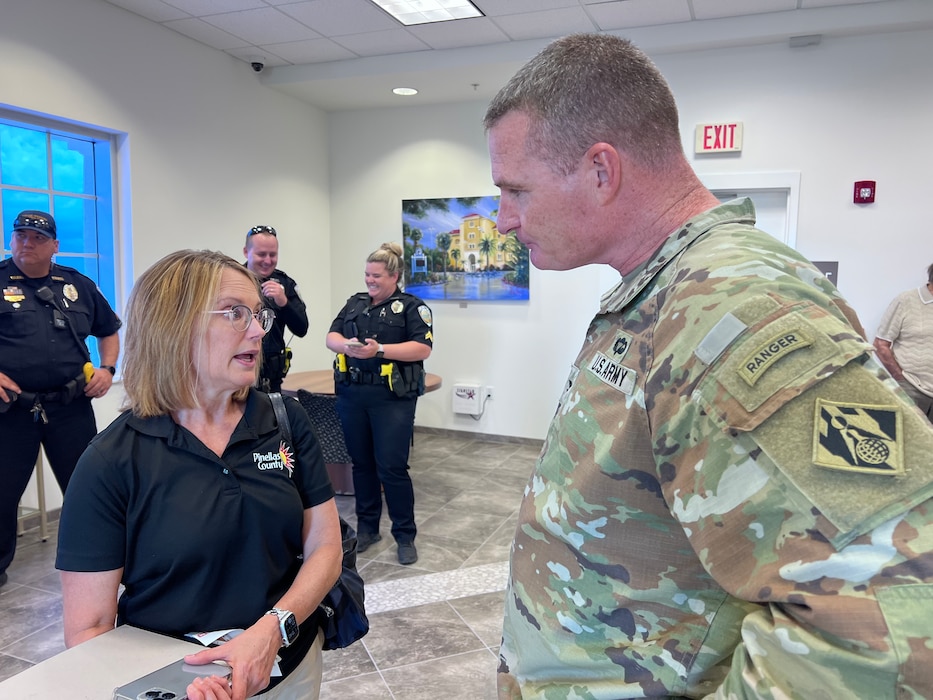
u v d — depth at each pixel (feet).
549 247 2.72
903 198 12.85
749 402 1.83
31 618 8.16
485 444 17.34
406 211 17.95
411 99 17.04
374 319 10.07
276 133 16.48
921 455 1.63
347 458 12.62
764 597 1.73
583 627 2.43
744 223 2.39
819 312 1.90
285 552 3.91
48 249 9.22
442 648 7.70
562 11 12.28
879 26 12.10
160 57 12.93
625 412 2.23
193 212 13.98
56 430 9.39
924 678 1.48
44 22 10.63
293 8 12.07
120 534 3.52
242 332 3.66
